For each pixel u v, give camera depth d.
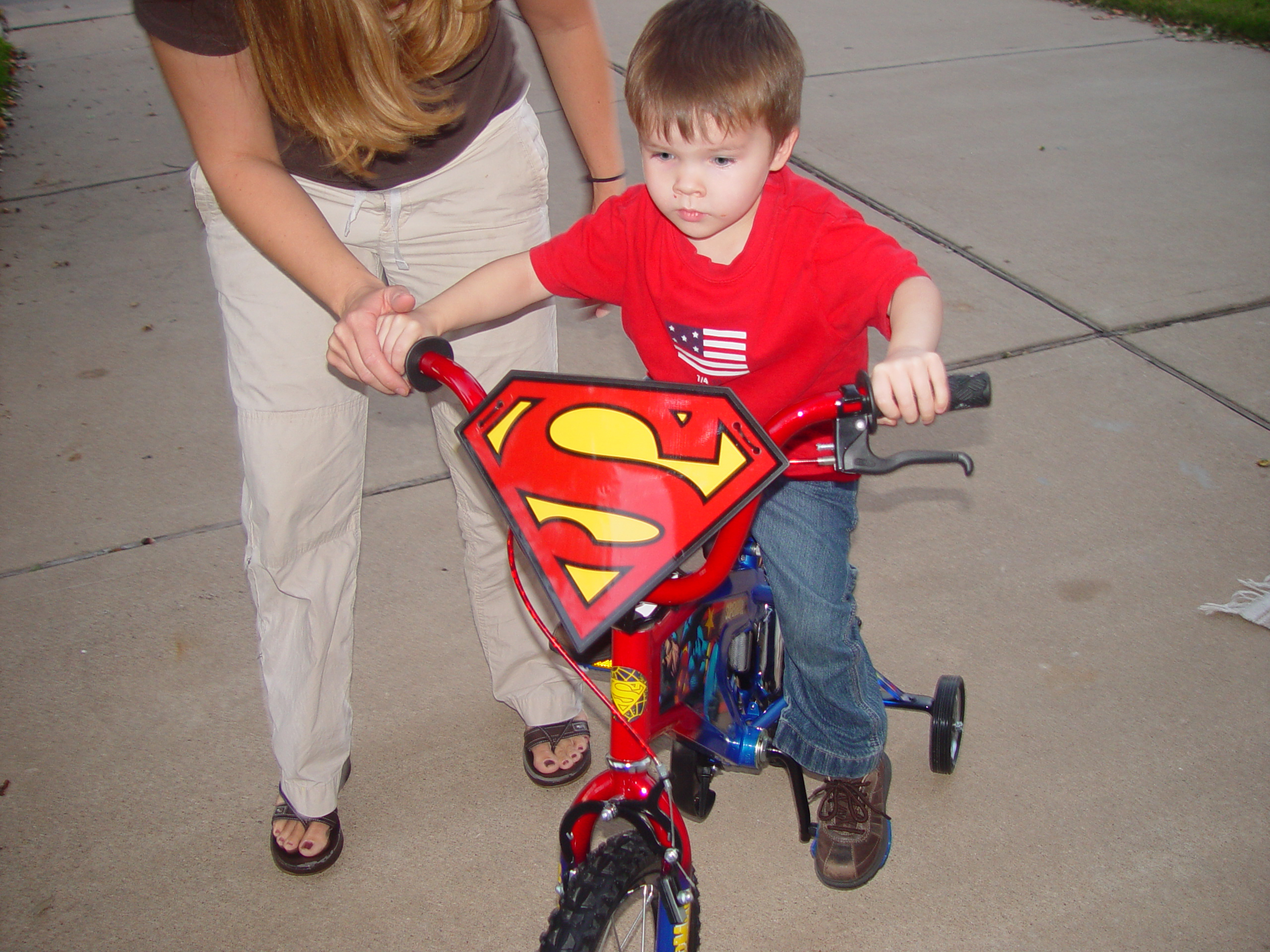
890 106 6.75
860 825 2.33
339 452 2.15
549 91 6.97
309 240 1.75
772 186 1.70
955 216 5.34
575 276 1.83
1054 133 6.32
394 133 1.79
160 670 2.97
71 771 2.68
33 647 3.03
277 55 1.69
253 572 2.22
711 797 2.16
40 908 2.35
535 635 2.58
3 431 3.93
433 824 2.56
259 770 2.69
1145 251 5.01
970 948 2.23
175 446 3.87
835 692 2.07
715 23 1.49
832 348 1.74
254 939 2.29
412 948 2.27
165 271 5.04
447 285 2.14
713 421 1.39
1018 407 3.97
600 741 2.78
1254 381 4.11
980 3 9.03
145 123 6.86
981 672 2.92
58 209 5.66
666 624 1.64
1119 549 3.33
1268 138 6.23
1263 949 2.21
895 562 3.31
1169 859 2.41
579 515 1.43
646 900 1.71
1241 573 3.22
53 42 8.68
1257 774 2.61
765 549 1.97
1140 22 8.41
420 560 3.37
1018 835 2.48
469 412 1.55
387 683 2.94
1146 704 2.81
